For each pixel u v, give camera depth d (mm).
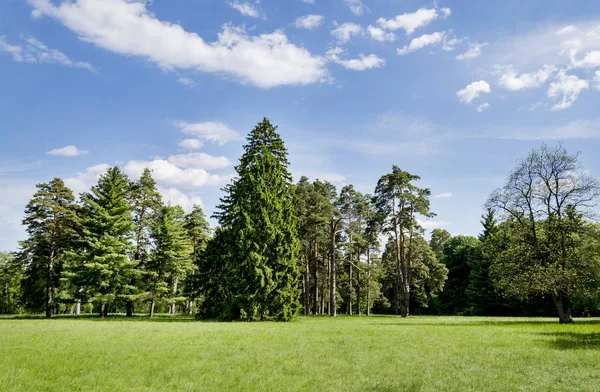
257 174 34312
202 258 38125
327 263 53781
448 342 14992
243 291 31453
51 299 43031
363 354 11836
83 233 44375
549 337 16875
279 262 32781
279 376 8727
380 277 60688
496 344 14312
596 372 9102
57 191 44719
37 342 13938
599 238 28688
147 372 9031
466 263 63844
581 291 29094
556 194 31000
